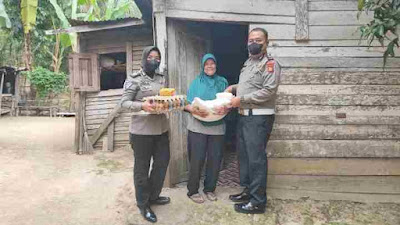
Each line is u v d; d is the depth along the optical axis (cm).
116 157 618
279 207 365
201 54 462
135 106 296
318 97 385
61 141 795
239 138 361
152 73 324
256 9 387
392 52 294
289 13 387
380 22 282
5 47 1603
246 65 351
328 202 379
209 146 363
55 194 420
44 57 1702
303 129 386
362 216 350
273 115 347
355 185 384
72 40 1252
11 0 973
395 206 371
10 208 375
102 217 355
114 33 682
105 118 679
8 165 549
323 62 385
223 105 332
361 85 382
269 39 387
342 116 383
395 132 381
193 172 362
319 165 386
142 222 334
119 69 727
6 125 1068
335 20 384
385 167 382
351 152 383
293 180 388
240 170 365
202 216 343
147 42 665
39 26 1273
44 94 1516
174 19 401
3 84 1411
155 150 335
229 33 698
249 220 337
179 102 305
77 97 665
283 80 387
